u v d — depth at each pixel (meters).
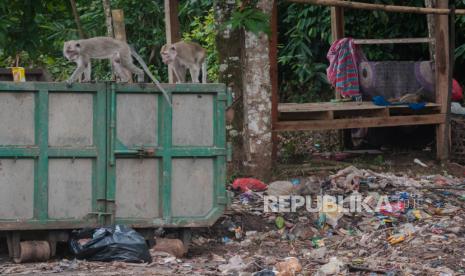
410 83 12.61
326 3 10.70
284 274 6.87
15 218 7.56
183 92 7.87
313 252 7.93
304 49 16.77
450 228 8.50
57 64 16.95
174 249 7.77
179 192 7.90
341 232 8.75
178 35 11.38
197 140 7.93
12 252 7.62
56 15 13.84
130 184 7.80
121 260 7.36
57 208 7.66
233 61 10.49
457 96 12.97
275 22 10.43
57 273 6.97
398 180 10.45
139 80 8.59
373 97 12.47
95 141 7.72
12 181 7.57
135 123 7.79
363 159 12.41
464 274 7.03
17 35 12.52
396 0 16.27
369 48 16.64
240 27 9.77
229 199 8.01
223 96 7.95
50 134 7.62
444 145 11.98
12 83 7.50
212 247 8.34
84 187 7.71
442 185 10.53
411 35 16.48
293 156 12.51
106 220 7.73
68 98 7.66
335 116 11.81
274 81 10.59
